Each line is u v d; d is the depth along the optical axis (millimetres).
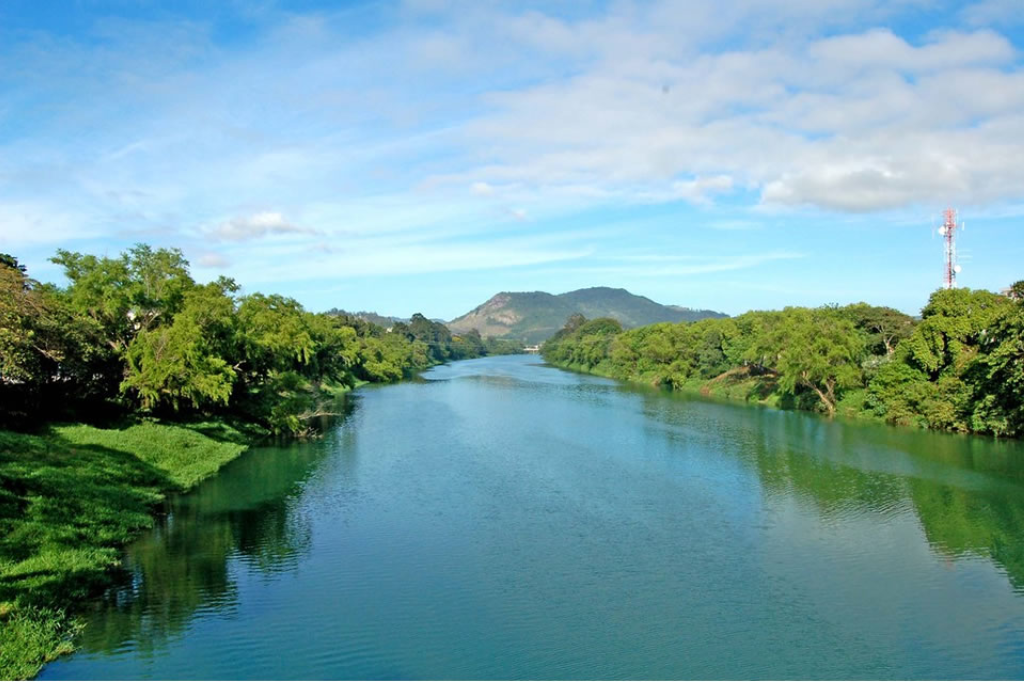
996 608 28375
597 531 37438
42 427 47844
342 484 47062
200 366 54312
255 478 48656
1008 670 23812
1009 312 62719
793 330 88000
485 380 140625
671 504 42438
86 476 40594
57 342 47281
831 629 26641
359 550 34438
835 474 49906
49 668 23047
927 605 28688
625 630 26469
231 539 35750
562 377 150000
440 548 34812
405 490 45500
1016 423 62438
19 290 46562
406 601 28750
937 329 72562
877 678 23328
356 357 114250
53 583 28156
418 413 84125
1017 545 35375
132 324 57656
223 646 24812
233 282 69188
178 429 56812
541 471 51031
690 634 26203
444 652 24719
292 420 64750
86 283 53500
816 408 83625
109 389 56156
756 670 23734
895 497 43844
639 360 136375
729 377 110375
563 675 23359
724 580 31109
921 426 70375
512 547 35000
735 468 51875
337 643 25156
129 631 25781
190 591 29344
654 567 32531
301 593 29328
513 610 28000
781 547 35156
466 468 52000
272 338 67188
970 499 43406
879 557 33812
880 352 92250
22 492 35250
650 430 69562
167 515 39812
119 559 32781
